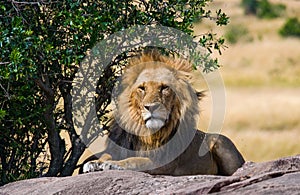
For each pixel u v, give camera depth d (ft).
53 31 41.47
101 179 33.17
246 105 115.14
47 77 41.65
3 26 40.19
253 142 97.25
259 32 172.96
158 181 32.73
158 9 43.09
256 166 34.65
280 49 163.12
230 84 136.67
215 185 30.81
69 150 44.21
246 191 30.37
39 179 35.73
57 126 43.78
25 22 41.04
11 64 38.91
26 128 43.01
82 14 41.06
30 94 41.27
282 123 104.06
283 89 132.16
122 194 32.22
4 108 41.37
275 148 94.99
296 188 30.12
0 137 41.98
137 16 42.68
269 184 30.60
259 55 158.61
